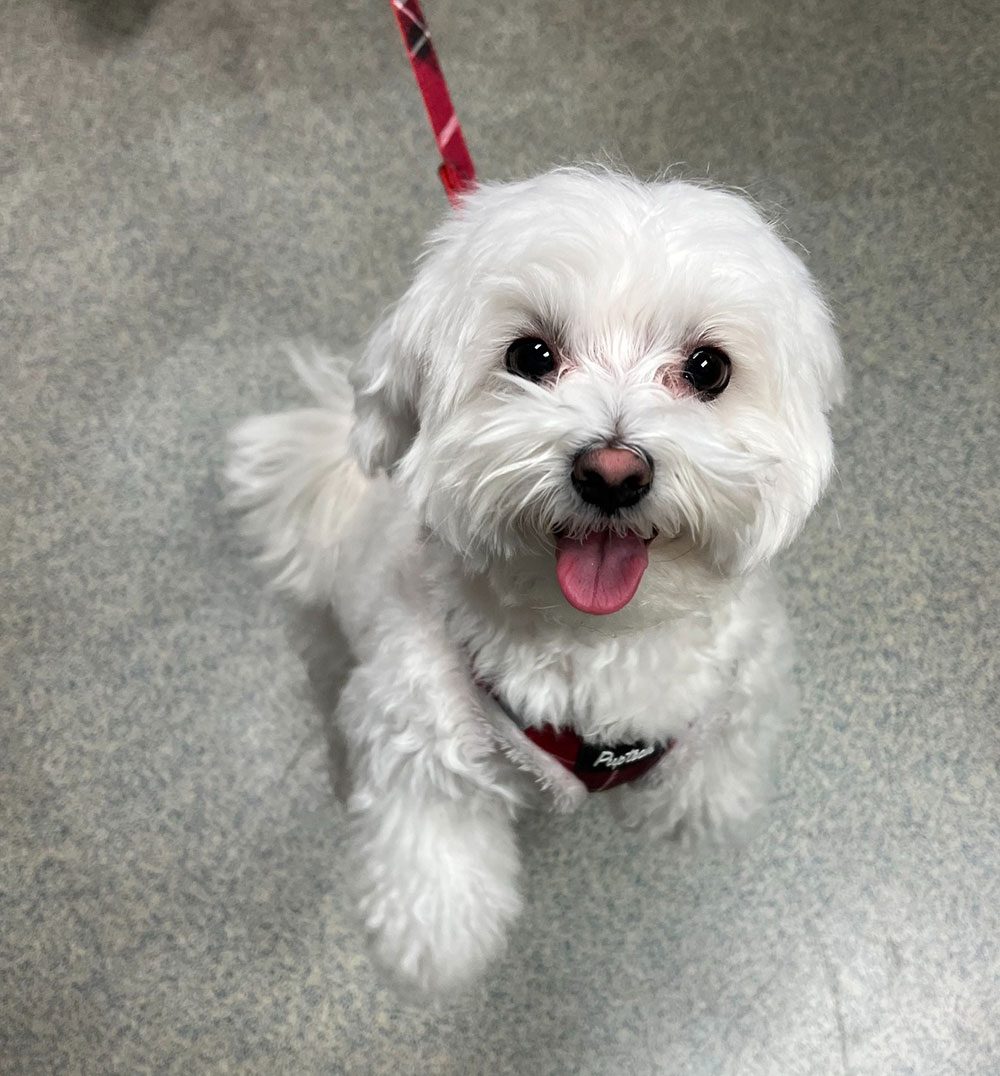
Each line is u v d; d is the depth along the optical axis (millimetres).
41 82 1516
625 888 1176
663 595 764
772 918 1161
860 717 1229
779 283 741
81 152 1480
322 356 1275
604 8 1535
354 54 1519
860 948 1146
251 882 1187
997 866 1172
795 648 1247
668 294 687
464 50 1518
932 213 1427
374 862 1029
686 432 673
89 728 1248
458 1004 1134
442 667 897
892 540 1292
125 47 1530
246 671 1268
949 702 1233
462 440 731
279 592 1286
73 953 1161
